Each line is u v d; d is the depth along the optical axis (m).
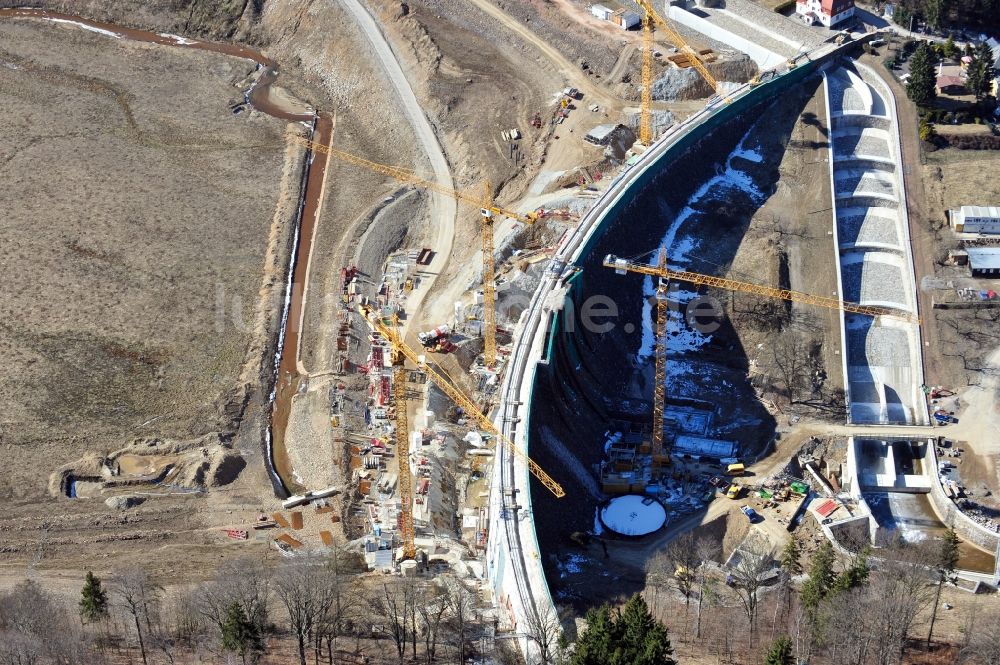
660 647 180.38
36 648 194.38
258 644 197.88
